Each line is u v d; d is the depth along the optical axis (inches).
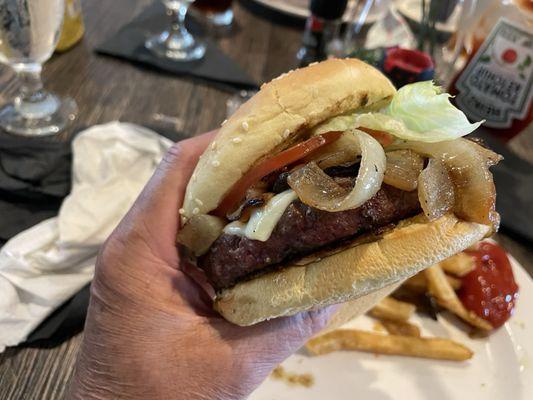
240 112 6.5
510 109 12.7
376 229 5.9
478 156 6.1
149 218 6.7
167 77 14.6
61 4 10.8
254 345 6.6
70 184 10.1
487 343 9.2
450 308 9.2
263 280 6.2
